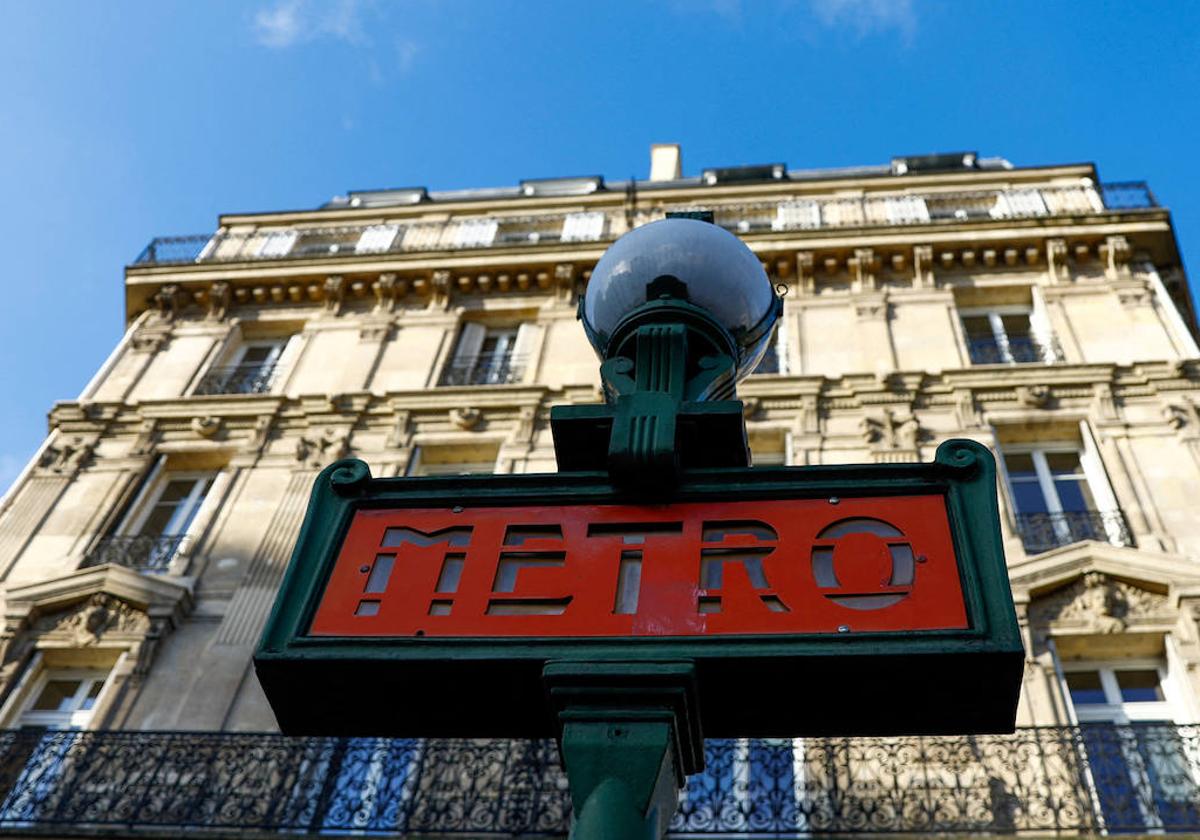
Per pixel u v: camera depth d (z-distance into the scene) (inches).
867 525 123.3
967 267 809.5
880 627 111.8
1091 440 645.3
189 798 471.8
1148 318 735.1
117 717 537.3
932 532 120.6
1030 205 874.1
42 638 590.2
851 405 682.2
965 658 106.2
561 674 110.9
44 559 654.5
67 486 713.0
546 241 902.4
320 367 803.4
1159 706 495.8
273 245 966.4
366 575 125.7
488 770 467.5
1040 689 490.3
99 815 469.1
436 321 837.2
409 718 122.9
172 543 660.7
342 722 125.0
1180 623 513.3
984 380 682.2
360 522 132.6
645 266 160.2
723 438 134.3
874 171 1056.8
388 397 741.3
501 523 129.7
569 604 119.0
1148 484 604.7
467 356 807.7
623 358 147.2
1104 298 761.6
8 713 561.3
